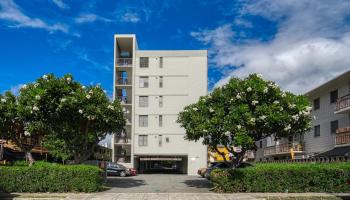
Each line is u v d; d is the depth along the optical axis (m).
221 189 20.36
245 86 22.28
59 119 23.09
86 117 22.72
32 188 19.88
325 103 36.59
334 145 33.53
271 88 22.48
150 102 50.94
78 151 25.66
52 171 20.12
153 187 24.58
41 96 21.50
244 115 21.23
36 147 43.03
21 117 22.70
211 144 23.86
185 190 22.20
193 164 49.34
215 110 22.36
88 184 20.30
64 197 18.42
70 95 22.33
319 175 20.23
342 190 20.09
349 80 32.06
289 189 20.12
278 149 47.41
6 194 19.06
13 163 28.28
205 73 51.22
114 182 29.59
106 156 55.50
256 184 20.19
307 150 40.47
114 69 51.47
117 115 24.30
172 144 50.19
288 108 22.47
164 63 51.50
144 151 50.22
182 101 50.81
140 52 51.69
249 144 21.08
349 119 32.38
